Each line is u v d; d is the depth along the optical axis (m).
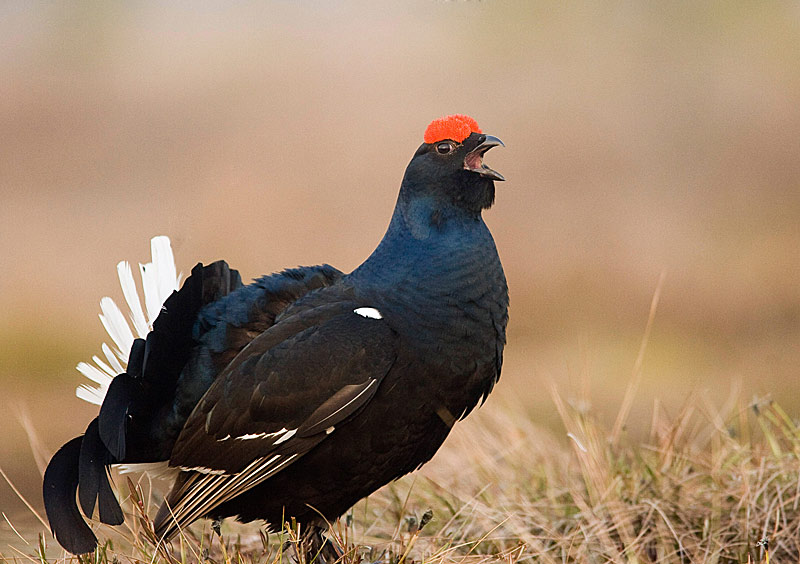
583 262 16.97
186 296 6.49
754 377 12.55
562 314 15.88
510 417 8.97
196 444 6.44
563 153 20.70
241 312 6.66
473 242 6.54
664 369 13.41
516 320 15.76
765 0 23.47
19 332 14.50
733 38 23.45
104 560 6.56
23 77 26.17
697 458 7.74
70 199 20.66
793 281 15.91
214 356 6.57
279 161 20.83
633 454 7.96
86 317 15.24
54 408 12.74
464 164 6.60
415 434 6.49
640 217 18.48
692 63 23.06
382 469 6.55
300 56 26.52
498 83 23.64
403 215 6.69
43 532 7.70
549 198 19.34
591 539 7.10
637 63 23.30
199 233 18.06
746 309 15.55
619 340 14.63
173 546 7.07
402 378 6.33
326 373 6.26
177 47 28.00
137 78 26.03
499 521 7.27
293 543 6.67
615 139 21.12
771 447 7.64
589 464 7.59
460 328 6.39
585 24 24.83
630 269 16.81
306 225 18.38
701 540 7.00
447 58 25.38
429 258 6.49
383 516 7.70
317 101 23.72
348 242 17.94
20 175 21.91
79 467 6.38
